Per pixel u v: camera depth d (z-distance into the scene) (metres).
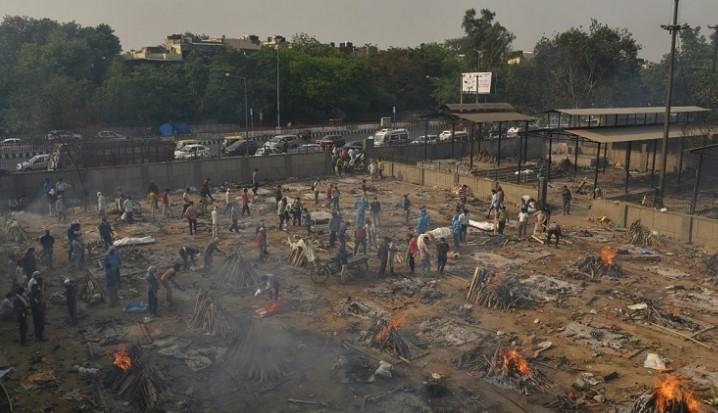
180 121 76.44
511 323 17.28
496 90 83.69
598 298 19.23
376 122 94.62
